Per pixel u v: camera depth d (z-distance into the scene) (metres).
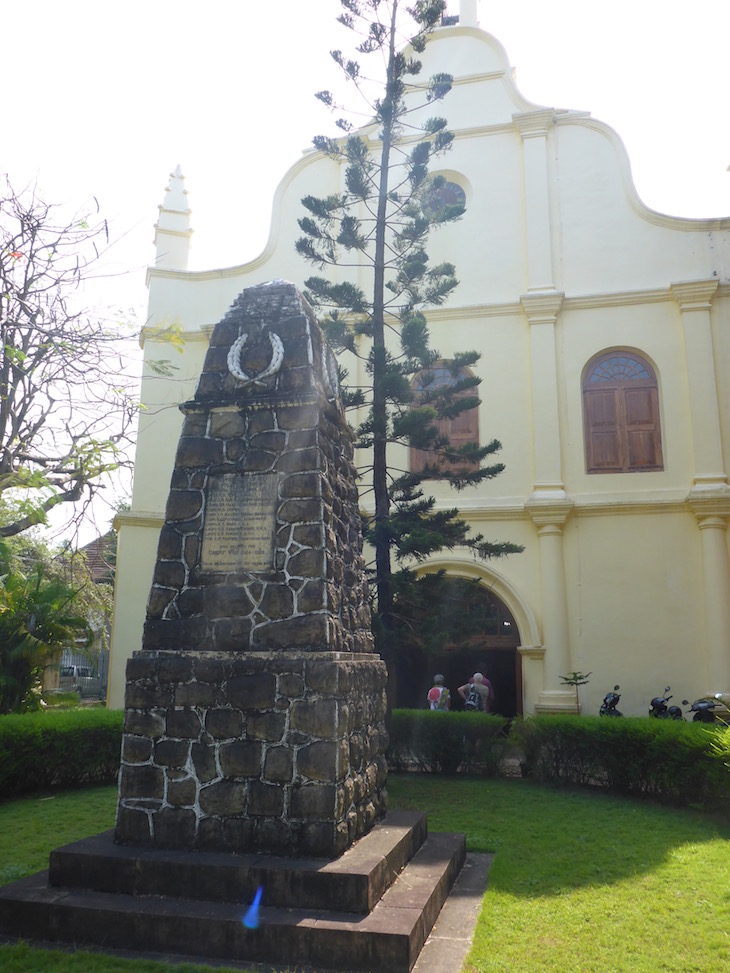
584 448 15.39
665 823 8.36
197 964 4.63
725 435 14.82
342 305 11.75
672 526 14.64
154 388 16.98
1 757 9.30
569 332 15.92
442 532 11.40
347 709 5.78
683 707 13.89
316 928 4.69
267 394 6.49
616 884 6.20
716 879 6.25
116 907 4.99
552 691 14.19
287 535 6.08
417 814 6.90
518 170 16.92
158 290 17.61
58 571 12.42
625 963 4.75
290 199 17.89
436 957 4.84
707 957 4.83
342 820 5.53
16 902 5.11
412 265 11.41
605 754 10.28
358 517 7.46
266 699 5.63
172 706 5.77
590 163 16.62
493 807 9.25
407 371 11.41
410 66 12.05
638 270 15.93
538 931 5.26
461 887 6.23
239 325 6.88
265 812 5.45
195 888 5.14
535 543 15.07
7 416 6.35
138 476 16.52
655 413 15.40
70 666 22.44
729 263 15.57
